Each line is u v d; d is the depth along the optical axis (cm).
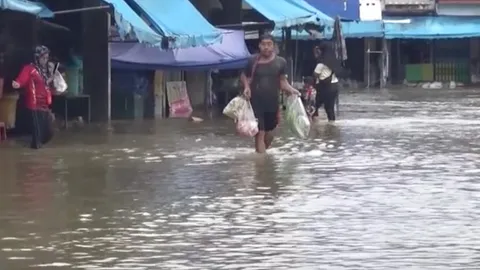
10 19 3091
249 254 1372
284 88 2642
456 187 1983
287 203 1786
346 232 1523
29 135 3041
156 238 1480
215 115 4116
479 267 1291
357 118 4066
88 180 2077
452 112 4466
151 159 2453
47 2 3544
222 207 1744
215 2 4788
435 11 7694
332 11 6191
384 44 7588
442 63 7975
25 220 1623
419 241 1455
